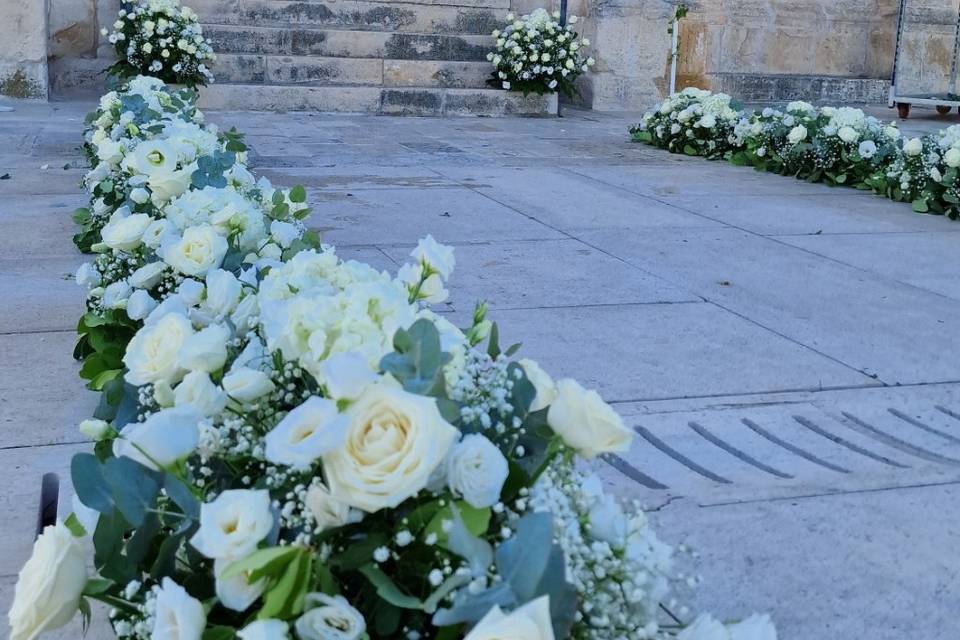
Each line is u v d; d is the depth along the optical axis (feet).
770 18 48.60
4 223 19.60
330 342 5.63
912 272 18.79
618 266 18.35
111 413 8.96
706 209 24.06
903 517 9.61
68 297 15.23
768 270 18.56
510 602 4.55
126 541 6.18
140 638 5.65
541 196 24.71
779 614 7.93
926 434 11.67
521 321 14.92
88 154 23.65
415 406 4.76
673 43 44.14
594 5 44.86
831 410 12.16
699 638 5.22
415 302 6.97
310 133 34.09
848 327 15.33
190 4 41.55
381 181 25.75
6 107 36.65
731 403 12.18
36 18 38.37
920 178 24.98
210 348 6.41
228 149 17.66
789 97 49.06
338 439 4.67
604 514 5.53
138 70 37.52
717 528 9.25
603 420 5.50
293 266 7.52
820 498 9.94
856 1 49.85
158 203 12.73
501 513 5.49
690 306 16.10
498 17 44.88
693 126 32.60
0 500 9.21
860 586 8.40
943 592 8.37
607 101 45.27
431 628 5.24
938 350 14.40
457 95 41.52
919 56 46.91
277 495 5.68
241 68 40.52
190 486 5.83
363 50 42.57
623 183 27.14
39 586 5.28
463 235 20.25
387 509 5.32
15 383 11.94
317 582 5.04
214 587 5.63
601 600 5.29
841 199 26.00
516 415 5.81
